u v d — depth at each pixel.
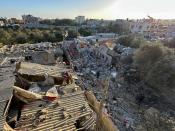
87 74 50.34
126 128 29.55
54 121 11.71
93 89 38.53
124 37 95.19
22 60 24.44
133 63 66.00
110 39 101.00
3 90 12.45
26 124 11.12
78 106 13.58
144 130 30.53
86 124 12.35
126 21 150.25
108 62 69.31
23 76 16.20
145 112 37.62
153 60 59.38
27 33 91.19
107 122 13.58
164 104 46.03
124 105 39.56
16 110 12.53
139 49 67.31
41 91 14.66
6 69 16.48
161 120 34.28
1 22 133.50
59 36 92.88
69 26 159.50
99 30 152.25
